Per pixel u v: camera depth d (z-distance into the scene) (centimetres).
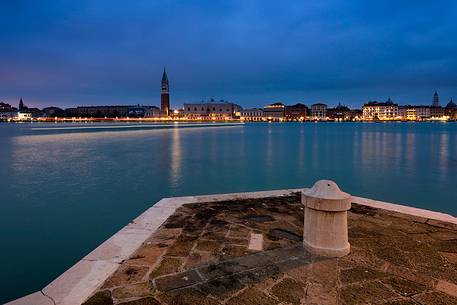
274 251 495
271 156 2969
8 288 642
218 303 355
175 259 465
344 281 404
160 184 1675
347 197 474
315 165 2427
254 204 778
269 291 379
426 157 2978
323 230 479
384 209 732
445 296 372
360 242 532
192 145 4084
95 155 2920
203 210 722
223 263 453
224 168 2228
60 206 1233
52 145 3984
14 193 1445
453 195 1527
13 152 3147
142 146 3891
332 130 9656
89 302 357
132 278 409
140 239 539
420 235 566
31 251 817
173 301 358
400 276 418
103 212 1154
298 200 818
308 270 432
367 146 4138
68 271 425
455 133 7769
